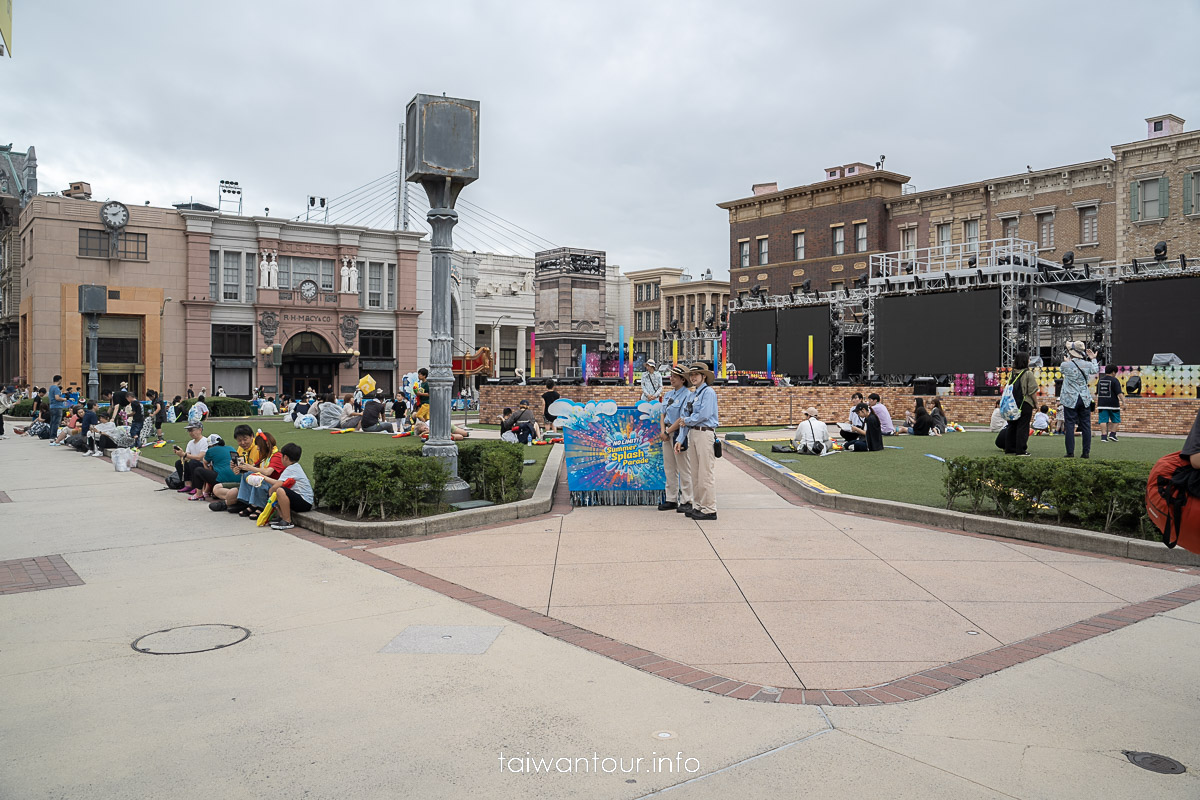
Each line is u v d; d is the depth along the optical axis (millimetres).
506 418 18641
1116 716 4012
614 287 98562
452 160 10195
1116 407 18203
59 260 48312
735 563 7262
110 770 3480
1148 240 39312
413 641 5180
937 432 21609
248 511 10125
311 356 54469
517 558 7547
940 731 3844
